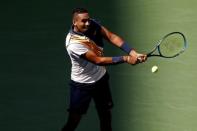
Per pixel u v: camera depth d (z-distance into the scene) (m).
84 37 16.77
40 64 24.28
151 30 22.94
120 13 23.73
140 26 23.19
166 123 21.06
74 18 16.81
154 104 21.58
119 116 21.70
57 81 23.55
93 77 17.64
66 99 22.91
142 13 23.33
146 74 22.16
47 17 25.50
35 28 25.44
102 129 18.53
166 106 21.41
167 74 21.92
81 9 16.75
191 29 22.41
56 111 22.61
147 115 21.45
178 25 22.66
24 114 22.80
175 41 17.61
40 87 23.62
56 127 21.92
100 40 17.19
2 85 24.14
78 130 21.58
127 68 22.47
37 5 25.98
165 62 22.09
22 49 25.05
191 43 22.09
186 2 22.98
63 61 24.03
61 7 25.44
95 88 17.80
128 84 22.19
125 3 23.75
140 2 23.55
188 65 21.81
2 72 24.58
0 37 25.78
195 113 20.97
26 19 25.88
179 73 21.81
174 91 21.61
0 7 26.72
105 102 18.12
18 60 24.78
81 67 17.42
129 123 21.45
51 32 25.03
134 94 22.02
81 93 17.83
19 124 22.38
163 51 17.58
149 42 22.73
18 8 26.28
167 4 23.19
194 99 21.27
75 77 17.73
